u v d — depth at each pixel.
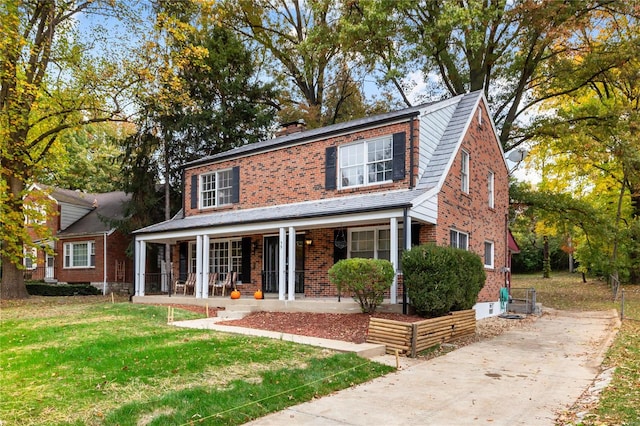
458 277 10.96
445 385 6.68
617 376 6.92
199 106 25.97
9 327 11.87
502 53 23.22
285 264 15.45
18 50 17.53
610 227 21.52
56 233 27.95
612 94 24.05
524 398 6.07
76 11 19.75
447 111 15.50
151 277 27.80
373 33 21.97
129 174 25.67
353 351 8.23
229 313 13.34
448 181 13.52
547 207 22.16
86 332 10.39
